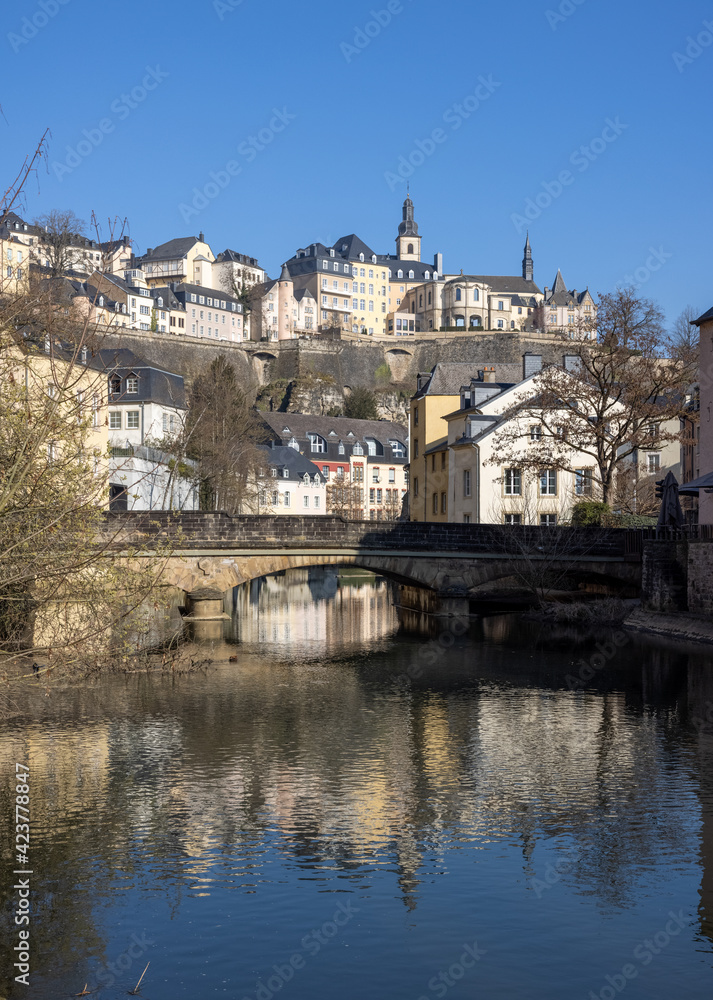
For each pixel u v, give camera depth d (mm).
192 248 179250
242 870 13359
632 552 43781
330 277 188625
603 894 12578
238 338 171625
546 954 10961
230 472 67750
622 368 48188
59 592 12414
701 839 14586
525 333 157375
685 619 37062
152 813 15695
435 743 20484
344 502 115750
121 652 12867
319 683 27859
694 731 21562
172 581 40812
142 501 52344
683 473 54719
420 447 71688
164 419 66188
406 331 186875
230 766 18531
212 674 29469
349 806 16141
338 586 78938
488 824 15273
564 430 49000
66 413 11062
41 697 25125
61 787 17094
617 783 17438
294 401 146625
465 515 59406
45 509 11219
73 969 10555
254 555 41594
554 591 53125
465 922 11797
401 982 10336
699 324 41375
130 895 12500
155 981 10289
